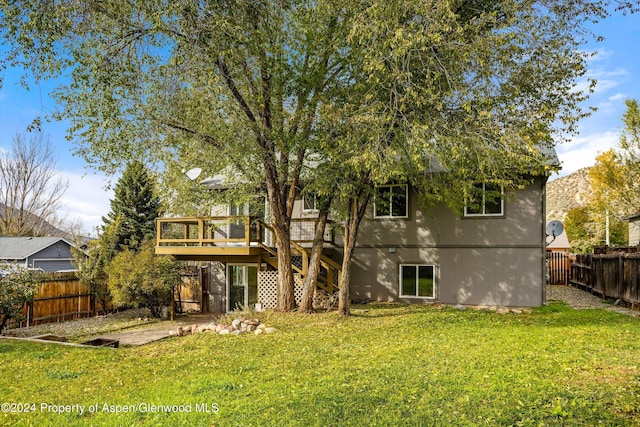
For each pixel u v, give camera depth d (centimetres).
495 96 964
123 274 1576
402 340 886
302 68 1142
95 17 951
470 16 1002
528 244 1477
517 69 966
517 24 938
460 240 1557
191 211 1369
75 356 860
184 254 1577
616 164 2330
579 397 504
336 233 1720
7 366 781
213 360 780
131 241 2395
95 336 1304
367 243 1677
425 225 1605
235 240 1508
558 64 966
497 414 470
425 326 1043
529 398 507
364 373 643
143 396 587
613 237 3262
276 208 1284
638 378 565
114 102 1055
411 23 884
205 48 942
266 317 1240
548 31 977
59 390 636
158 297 1648
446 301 1565
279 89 1114
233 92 1116
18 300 1324
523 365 645
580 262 2070
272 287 1531
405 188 1630
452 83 923
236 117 1105
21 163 3189
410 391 552
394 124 980
